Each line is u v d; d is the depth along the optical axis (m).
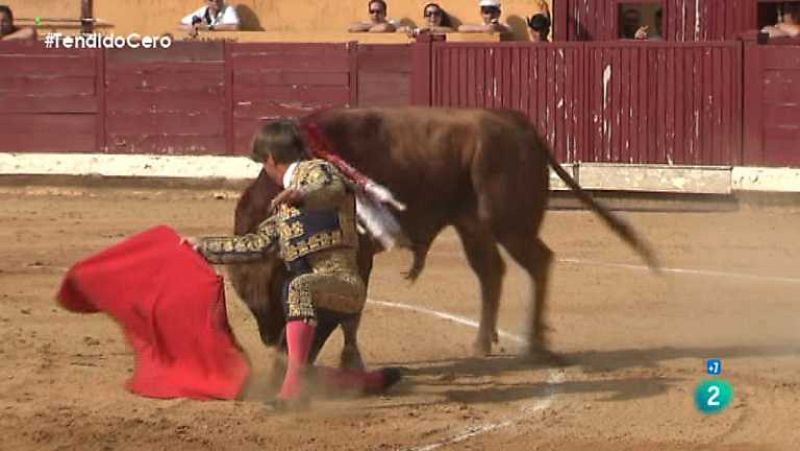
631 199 31.59
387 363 16.11
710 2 36.28
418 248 15.80
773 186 30.73
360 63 33.19
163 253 14.57
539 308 16.27
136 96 34.09
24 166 34.34
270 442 12.81
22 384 14.80
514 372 15.69
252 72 33.66
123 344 16.84
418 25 38.19
